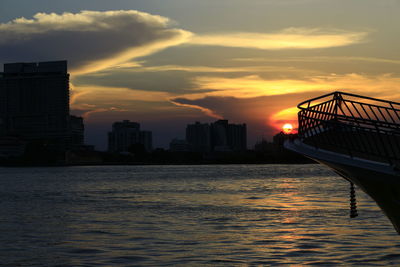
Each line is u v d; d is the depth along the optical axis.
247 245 26.20
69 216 41.72
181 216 40.34
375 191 17.83
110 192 75.44
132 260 22.83
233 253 24.11
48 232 32.12
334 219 35.94
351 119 17.08
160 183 103.44
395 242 26.22
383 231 29.81
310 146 18.28
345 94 18.61
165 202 55.12
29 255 24.33
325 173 167.62
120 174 173.50
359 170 16.92
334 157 17.33
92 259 23.22
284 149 19.27
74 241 28.34
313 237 28.23
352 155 17.41
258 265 21.45
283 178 123.69
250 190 75.69
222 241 27.62
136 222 36.78
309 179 115.88
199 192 72.44
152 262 22.38
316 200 53.72
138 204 52.78
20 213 44.97
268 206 47.91
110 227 34.19
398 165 17.33
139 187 88.94
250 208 46.22
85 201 58.28
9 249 25.97
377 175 16.66
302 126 18.94
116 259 23.11
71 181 119.75
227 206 48.81
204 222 36.28
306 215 39.16
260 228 32.53
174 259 22.94
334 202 50.56
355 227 31.62
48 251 25.33
